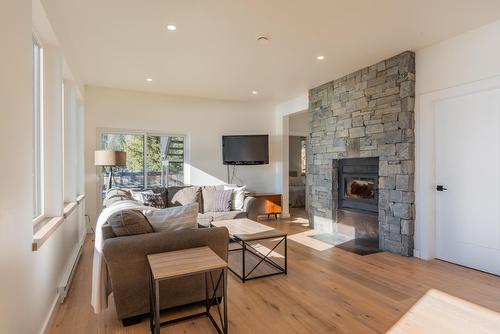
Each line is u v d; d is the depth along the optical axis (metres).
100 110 5.29
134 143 5.63
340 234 4.95
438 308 2.38
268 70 4.40
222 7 2.66
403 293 2.66
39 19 2.30
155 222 2.25
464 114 3.33
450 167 3.48
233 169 6.38
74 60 3.79
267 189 6.70
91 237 4.81
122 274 2.03
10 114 1.44
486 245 3.16
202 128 6.10
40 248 1.96
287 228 5.45
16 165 1.52
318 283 2.89
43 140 2.70
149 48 3.57
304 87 5.33
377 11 2.74
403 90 3.73
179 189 5.01
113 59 3.92
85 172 5.18
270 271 3.22
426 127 3.60
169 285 2.22
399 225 3.80
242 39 3.33
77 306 2.44
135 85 5.18
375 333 2.03
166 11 2.73
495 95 3.07
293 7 2.67
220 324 2.14
